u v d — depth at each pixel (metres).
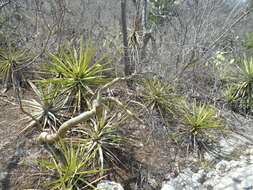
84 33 4.20
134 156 2.48
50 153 2.23
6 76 3.24
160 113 3.18
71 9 4.23
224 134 3.08
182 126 3.03
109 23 5.00
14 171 2.02
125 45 3.64
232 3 3.90
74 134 2.55
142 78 3.50
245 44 5.05
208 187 2.22
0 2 3.91
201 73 3.89
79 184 1.99
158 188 2.18
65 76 3.19
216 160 2.56
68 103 2.97
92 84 3.29
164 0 3.96
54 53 3.53
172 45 3.61
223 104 3.81
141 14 4.17
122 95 3.46
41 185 1.93
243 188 2.07
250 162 2.48
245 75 4.08
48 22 3.88
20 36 3.70
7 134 2.39
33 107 2.69
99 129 2.46
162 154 2.58
